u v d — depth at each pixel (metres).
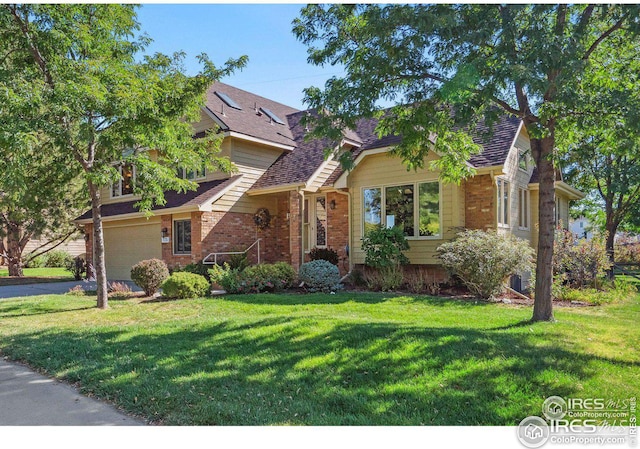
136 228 17.14
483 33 5.93
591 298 10.02
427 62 7.02
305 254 15.95
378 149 13.07
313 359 5.30
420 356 5.19
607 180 20.23
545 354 5.27
